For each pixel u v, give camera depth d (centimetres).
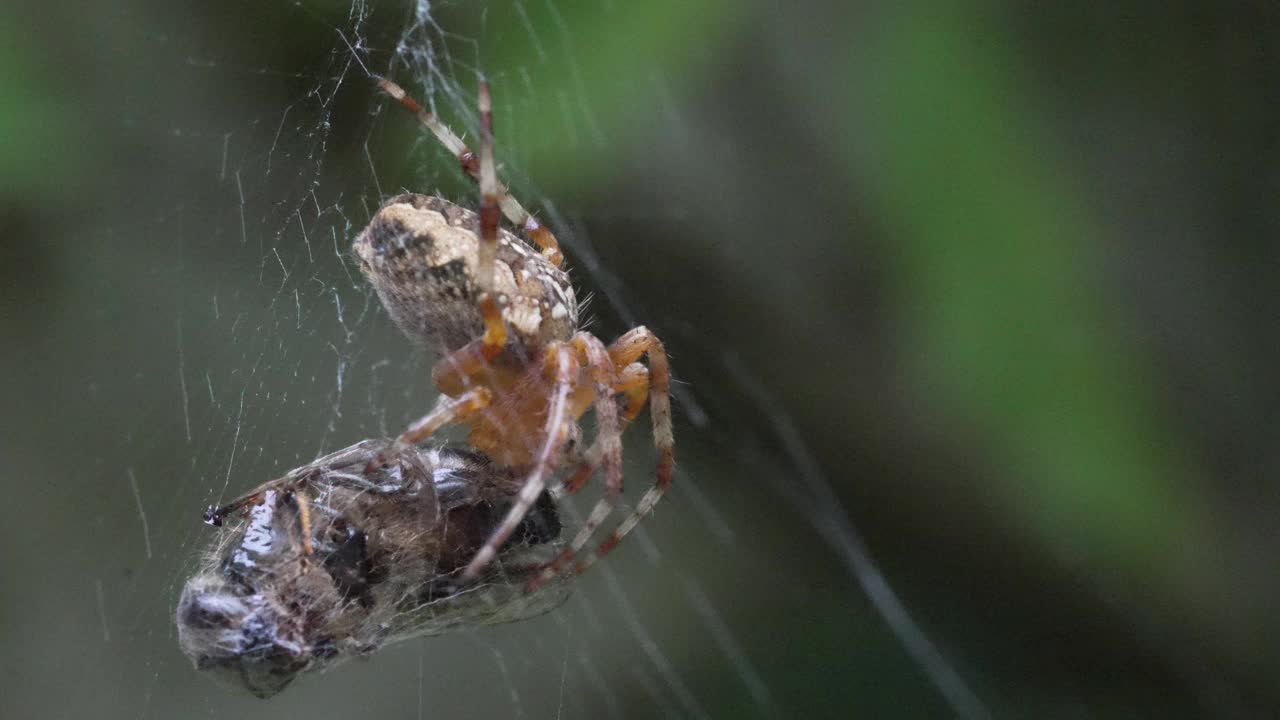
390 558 12
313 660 12
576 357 13
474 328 13
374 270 13
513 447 13
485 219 13
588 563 13
